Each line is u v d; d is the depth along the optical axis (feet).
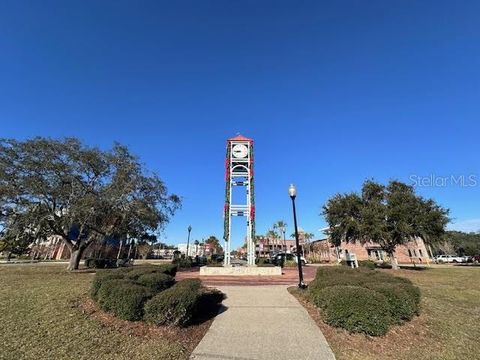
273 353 21.21
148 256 311.68
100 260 101.04
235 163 79.92
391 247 100.53
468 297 44.37
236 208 76.43
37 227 72.08
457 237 274.77
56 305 29.14
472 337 26.78
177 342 22.81
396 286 29.14
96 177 76.38
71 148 72.54
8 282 44.65
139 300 26.13
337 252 187.83
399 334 25.09
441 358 21.68
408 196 98.32
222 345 22.52
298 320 28.35
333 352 21.52
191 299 26.18
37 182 68.28
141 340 22.77
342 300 25.46
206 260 149.38
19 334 22.57
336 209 102.37
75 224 77.77
